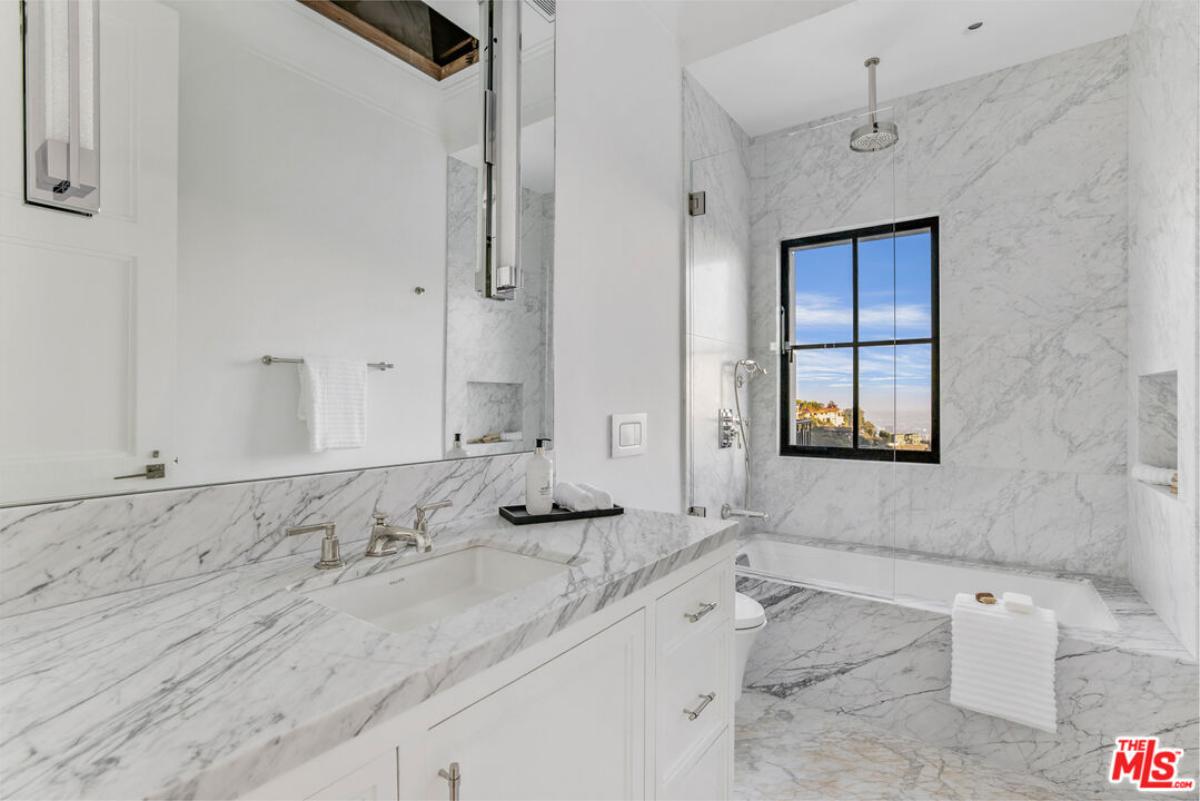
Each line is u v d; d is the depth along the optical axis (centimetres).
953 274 285
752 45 244
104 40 87
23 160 80
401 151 128
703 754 130
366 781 60
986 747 200
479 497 146
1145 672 178
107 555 86
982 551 279
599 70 193
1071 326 259
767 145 295
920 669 215
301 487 110
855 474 273
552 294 171
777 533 294
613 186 200
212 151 99
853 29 236
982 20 234
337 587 97
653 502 224
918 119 292
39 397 81
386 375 126
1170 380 228
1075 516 259
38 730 51
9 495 79
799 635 240
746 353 295
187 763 46
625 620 102
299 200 111
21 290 79
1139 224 230
